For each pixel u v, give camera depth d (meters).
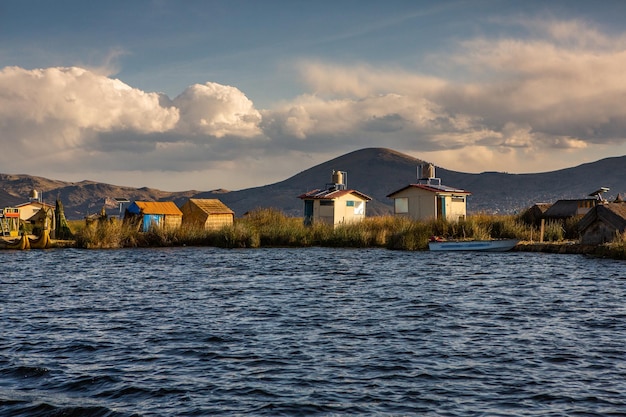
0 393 12.90
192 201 64.38
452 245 47.97
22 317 21.14
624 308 22.38
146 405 12.19
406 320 20.42
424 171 65.00
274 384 13.45
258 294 26.41
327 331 18.72
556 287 27.89
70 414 11.74
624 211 43.34
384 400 12.41
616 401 12.23
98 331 18.78
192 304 23.78
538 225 54.31
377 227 58.19
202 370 14.53
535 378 13.77
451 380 13.68
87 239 54.84
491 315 21.25
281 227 58.09
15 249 52.84
